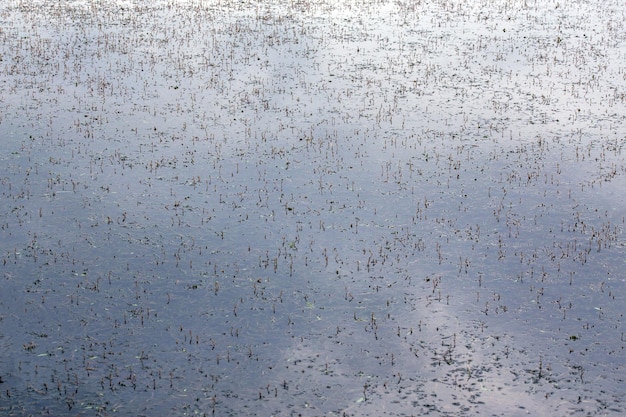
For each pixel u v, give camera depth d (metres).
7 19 35.91
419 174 20.73
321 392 11.93
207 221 17.94
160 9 38.50
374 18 37.59
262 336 13.47
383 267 15.91
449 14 38.53
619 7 39.66
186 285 15.15
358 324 13.85
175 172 20.73
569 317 13.98
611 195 19.31
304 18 37.31
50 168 20.72
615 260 16.06
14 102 25.67
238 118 24.89
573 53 31.94
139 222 17.80
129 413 11.38
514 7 39.94
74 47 31.77
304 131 23.83
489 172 20.86
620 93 27.30
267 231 17.48
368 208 18.70
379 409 11.51
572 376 12.23
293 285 15.21
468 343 13.20
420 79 28.94
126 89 27.27
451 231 17.48
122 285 15.09
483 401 11.65
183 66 29.78
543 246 16.73
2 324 13.67
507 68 30.22
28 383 12.02
